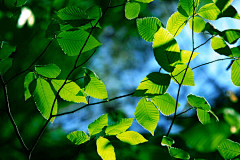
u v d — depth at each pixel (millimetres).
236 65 906
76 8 913
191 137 1019
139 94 884
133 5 944
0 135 1896
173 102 914
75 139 948
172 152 920
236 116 1014
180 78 896
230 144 946
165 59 875
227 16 900
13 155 1877
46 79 950
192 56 898
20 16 851
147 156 1616
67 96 953
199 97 926
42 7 1350
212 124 1008
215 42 907
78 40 926
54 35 914
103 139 941
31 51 1932
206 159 1000
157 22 914
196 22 921
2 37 848
